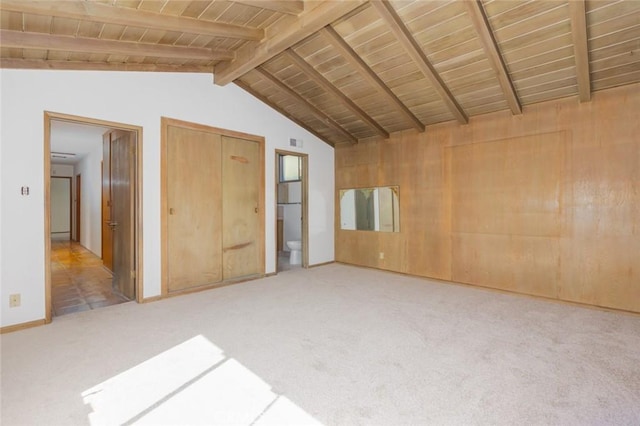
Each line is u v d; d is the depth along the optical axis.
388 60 3.77
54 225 11.02
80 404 1.89
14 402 1.90
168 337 2.83
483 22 2.88
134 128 3.80
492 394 1.99
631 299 3.42
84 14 2.48
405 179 5.35
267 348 2.62
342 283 4.77
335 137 6.11
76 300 3.92
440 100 4.35
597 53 3.08
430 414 1.80
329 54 3.90
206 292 4.27
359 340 2.77
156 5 2.73
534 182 4.03
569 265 3.79
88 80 3.46
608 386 2.06
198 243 4.40
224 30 3.27
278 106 5.34
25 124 3.06
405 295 4.14
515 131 4.17
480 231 4.50
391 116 5.02
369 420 1.76
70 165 10.02
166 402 1.91
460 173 4.70
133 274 3.93
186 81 4.26
